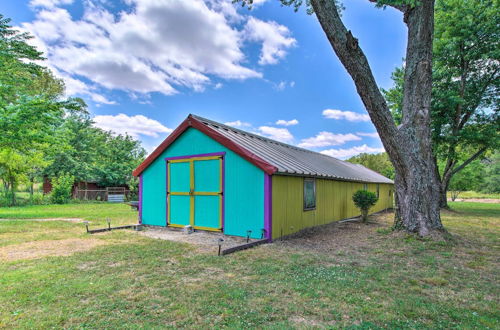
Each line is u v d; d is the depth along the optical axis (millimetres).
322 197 9992
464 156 16953
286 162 8219
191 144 8500
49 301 3270
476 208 19281
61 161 24469
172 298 3375
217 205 7832
